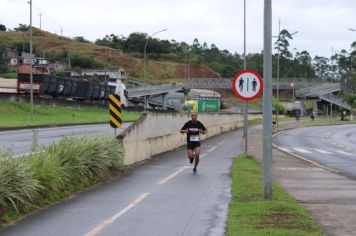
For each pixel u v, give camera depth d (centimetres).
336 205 1113
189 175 1683
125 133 1891
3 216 952
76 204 1137
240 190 1312
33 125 4169
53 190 1175
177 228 903
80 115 6053
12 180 1007
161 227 912
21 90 5981
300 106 12862
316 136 5116
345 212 1028
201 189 1367
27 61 13712
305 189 1378
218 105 7656
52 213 1036
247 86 1838
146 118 2225
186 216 1007
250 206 1055
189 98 11106
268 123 1093
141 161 2116
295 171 1872
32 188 1048
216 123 4838
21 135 3259
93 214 1029
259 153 2722
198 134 1802
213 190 1349
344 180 1593
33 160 1159
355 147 3681
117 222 956
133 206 1116
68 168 1302
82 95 7312
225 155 2566
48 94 6378
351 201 1172
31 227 910
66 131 3766
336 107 13938
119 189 1359
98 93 7919
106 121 5656
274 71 17725
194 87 13275
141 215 1020
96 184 1443
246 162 2058
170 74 19912
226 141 3797
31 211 1046
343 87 16550
